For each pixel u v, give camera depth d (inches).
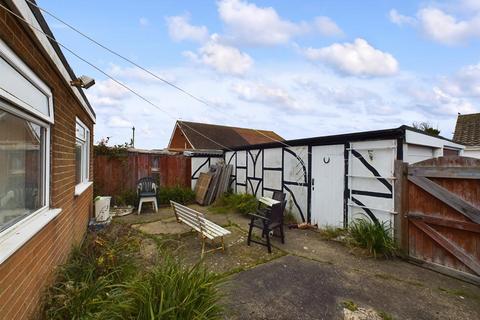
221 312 96.7
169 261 97.0
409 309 111.7
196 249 179.8
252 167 333.7
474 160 142.3
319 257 168.1
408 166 169.6
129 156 344.2
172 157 375.2
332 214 223.9
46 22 95.1
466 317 106.9
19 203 93.0
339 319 104.3
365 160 199.2
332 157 224.7
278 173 288.8
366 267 153.9
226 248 183.0
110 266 112.3
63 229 134.0
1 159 80.5
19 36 79.7
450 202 151.0
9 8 71.3
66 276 106.5
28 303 86.1
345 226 211.9
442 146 221.5
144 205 327.6
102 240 154.9
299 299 118.0
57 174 122.6
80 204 188.5
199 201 348.2
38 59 96.0
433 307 113.6
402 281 137.2
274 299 117.6
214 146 711.1
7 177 84.3
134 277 97.7
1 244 74.8
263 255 170.6
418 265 158.4
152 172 359.9
